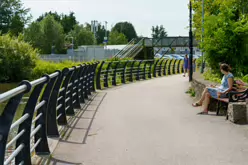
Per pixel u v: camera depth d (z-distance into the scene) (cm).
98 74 2067
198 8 3020
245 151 699
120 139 800
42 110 669
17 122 470
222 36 1437
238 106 952
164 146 739
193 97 1579
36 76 4284
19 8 9494
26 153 545
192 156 670
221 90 1089
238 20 1503
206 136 821
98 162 636
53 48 9975
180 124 962
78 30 12788
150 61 3178
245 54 1419
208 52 1490
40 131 664
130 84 2434
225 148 721
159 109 1241
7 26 9262
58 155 674
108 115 1120
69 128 916
